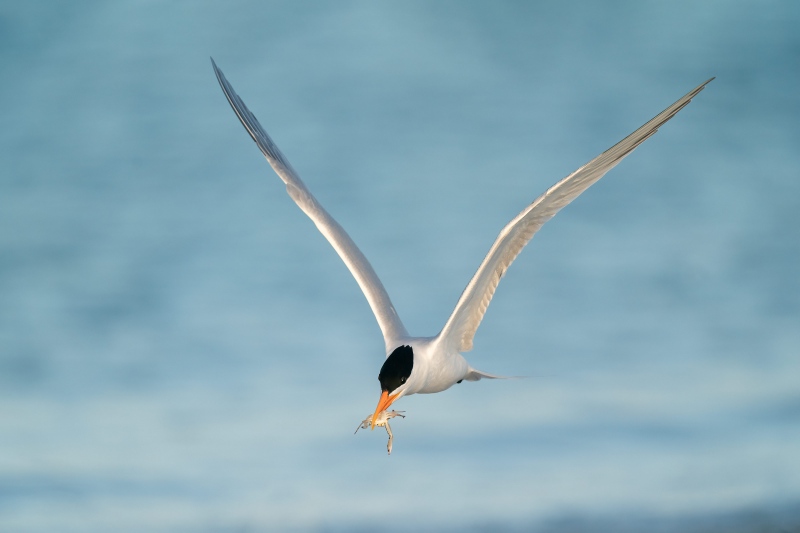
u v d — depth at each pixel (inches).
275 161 426.0
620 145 320.8
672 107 323.6
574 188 331.3
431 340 356.2
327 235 404.5
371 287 389.7
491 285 351.9
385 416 333.1
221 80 446.3
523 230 340.2
